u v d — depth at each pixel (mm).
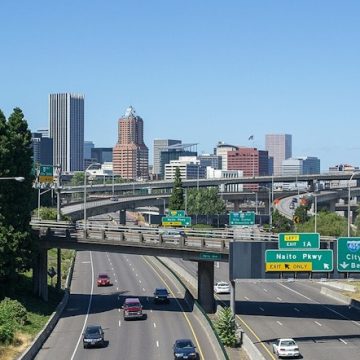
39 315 79938
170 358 61719
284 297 103625
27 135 86625
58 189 114062
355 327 79250
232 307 72312
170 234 89125
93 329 67750
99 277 113188
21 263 83500
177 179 190500
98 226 91812
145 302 95000
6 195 82562
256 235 84875
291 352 63125
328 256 71625
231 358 62219
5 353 60812
